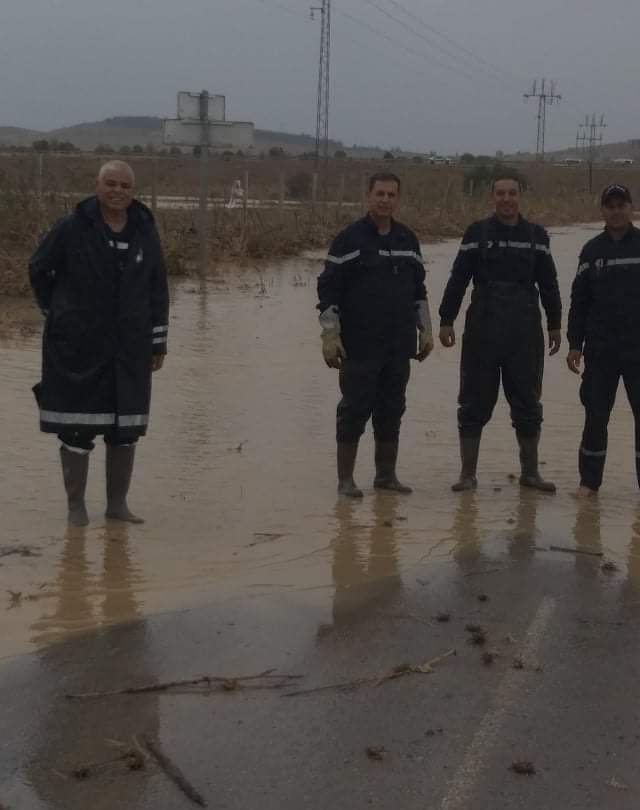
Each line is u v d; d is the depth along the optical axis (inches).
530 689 164.9
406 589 205.5
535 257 273.6
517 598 202.1
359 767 142.1
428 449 315.6
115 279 231.5
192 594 200.4
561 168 3789.4
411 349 268.5
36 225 697.0
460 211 1309.1
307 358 439.5
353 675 168.4
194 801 133.9
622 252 267.1
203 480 275.6
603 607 198.5
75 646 176.6
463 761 144.0
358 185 1971.0
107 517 244.1
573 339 277.6
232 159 2982.3
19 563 214.5
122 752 144.2
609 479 291.1
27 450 293.4
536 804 135.0
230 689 162.4
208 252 808.9
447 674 169.5
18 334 463.8
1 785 136.3
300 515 250.5
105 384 234.5
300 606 195.9
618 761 145.3
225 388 380.2
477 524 247.3
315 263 845.8
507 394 278.4
